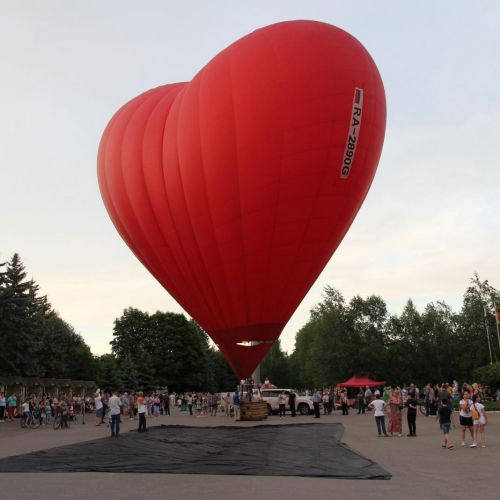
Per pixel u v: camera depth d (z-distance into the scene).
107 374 74.12
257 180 20.98
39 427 30.27
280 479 10.95
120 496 9.27
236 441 18.84
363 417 33.91
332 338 73.81
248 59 21.41
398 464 12.72
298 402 38.16
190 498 9.02
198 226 22.33
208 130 21.39
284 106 20.72
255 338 23.06
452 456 14.06
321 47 21.50
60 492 9.71
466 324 78.25
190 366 90.44
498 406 34.72
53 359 67.00
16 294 51.34
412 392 20.72
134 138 23.91
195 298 23.91
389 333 75.88
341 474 11.31
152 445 17.86
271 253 21.75
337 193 21.52
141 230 24.02
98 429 27.38
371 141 22.03
